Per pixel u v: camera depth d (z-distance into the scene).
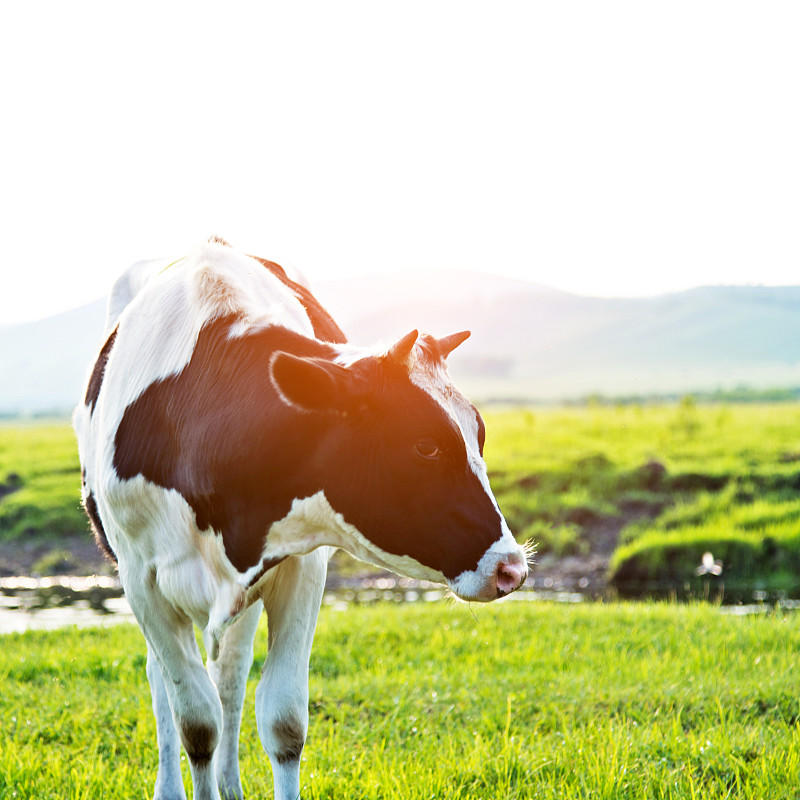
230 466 3.48
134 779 4.69
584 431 30.20
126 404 3.96
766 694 5.97
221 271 3.99
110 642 8.50
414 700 6.11
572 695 6.12
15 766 4.80
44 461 28.38
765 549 15.96
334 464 3.37
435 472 3.31
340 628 8.69
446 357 3.62
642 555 16.12
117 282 5.30
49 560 18.77
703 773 4.62
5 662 7.51
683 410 29.89
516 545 3.34
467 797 4.36
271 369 3.18
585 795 4.34
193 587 3.72
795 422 30.47
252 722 5.80
